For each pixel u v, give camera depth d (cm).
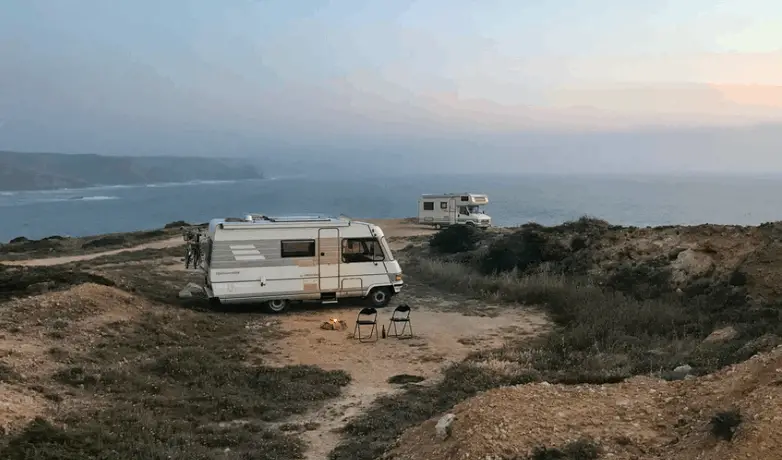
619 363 1078
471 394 956
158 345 1261
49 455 644
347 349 1371
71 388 926
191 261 1984
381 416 892
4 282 1614
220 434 824
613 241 2302
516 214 9788
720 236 1922
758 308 1425
